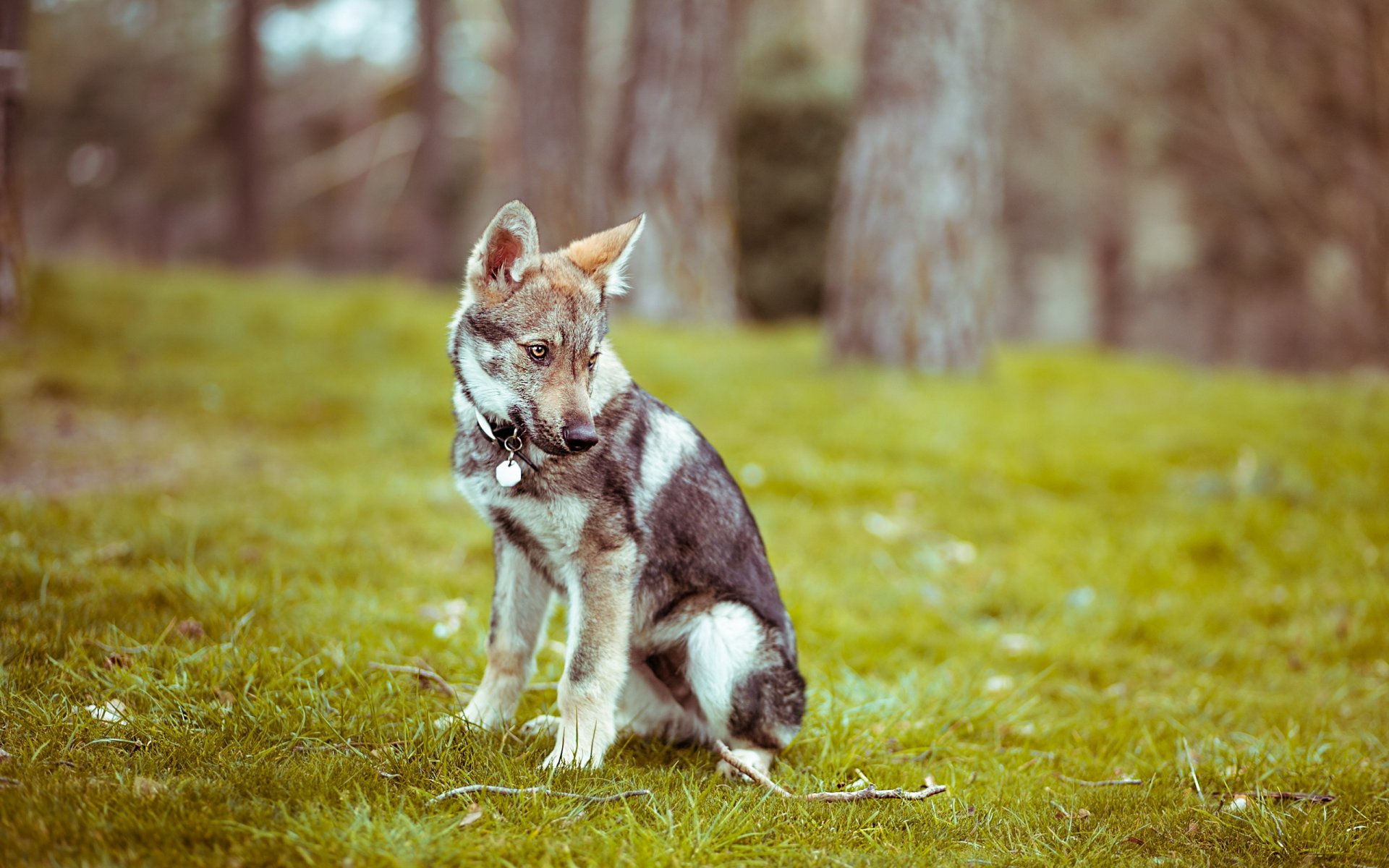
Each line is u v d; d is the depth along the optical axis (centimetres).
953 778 378
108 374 886
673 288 1494
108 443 743
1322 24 1925
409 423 839
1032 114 2659
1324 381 1373
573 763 342
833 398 982
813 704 430
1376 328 1984
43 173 2847
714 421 891
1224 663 541
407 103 3120
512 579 381
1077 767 401
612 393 371
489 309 364
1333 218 2056
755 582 389
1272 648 558
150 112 2814
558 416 345
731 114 1780
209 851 271
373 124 3191
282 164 3209
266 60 3053
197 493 636
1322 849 324
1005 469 825
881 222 1134
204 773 310
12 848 257
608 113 2753
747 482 758
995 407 1005
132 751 324
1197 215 2606
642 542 364
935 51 1108
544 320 356
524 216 364
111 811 279
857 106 1173
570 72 1622
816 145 1853
